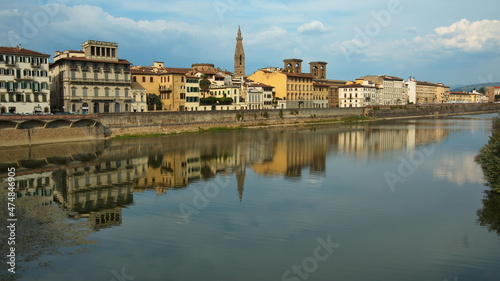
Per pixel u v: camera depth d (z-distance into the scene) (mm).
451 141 114812
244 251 36000
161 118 130125
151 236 39250
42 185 60125
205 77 183875
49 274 31078
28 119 96875
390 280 30891
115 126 117812
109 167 74562
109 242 37531
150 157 85875
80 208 48312
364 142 113875
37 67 112750
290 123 181875
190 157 86062
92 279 30469
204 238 38969
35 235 38906
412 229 41531
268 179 64750
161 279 30672
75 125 107438
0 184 60375
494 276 31531
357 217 45344
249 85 192500
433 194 55000
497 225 42656
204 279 30781
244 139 120062
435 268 32875
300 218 45000
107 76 133250
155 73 158500
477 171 69812
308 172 70500
